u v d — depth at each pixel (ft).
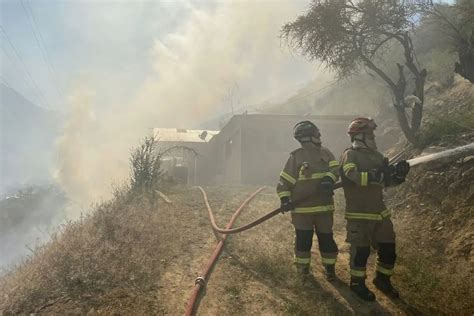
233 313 12.10
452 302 12.43
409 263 15.12
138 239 17.62
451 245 16.35
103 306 11.90
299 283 13.94
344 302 12.80
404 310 12.28
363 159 13.41
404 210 21.33
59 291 12.54
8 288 13.79
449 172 20.25
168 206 25.57
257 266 15.48
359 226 13.25
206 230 20.66
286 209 14.02
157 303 12.44
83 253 15.15
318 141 14.70
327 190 13.23
